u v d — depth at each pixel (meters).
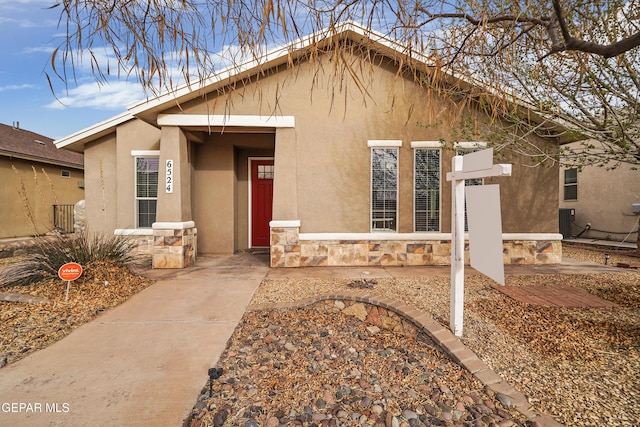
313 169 6.90
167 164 6.72
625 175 10.72
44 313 4.17
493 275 2.85
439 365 3.04
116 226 8.39
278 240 6.80
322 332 3.78
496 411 2.39
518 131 6.40
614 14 3.76
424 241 6.96
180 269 6.66
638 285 5.25
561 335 3.44
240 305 4.54
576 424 2.20
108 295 4.84
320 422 2.29
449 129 6.80
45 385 2.65
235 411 2.38
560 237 7.01
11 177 11.27
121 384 2.68
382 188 6.99
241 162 8.96
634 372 2.75
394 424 2.26
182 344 3.39
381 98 6.85
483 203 2.99
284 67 6.71
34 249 6.08
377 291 4.89
